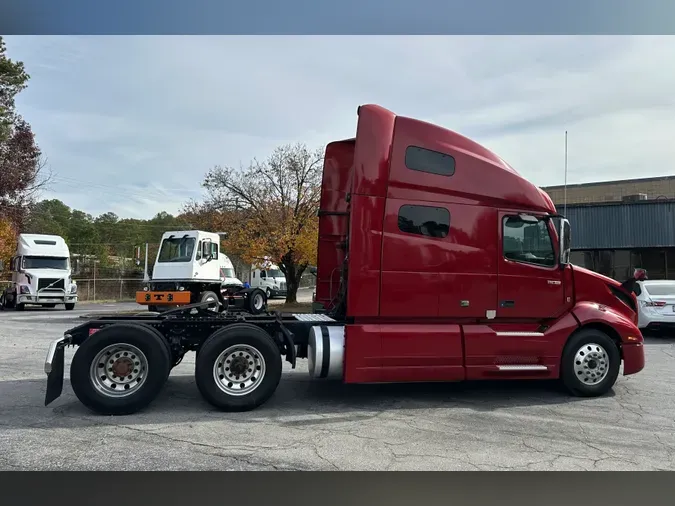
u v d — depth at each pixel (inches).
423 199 260.4
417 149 261.9
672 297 523.2
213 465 178.9
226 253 1049.5
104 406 232.7
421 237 258.2
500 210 270.8
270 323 261.4
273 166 1010.1
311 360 256.4
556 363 271.6
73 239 2322.8
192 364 363.3
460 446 199.0
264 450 193.0
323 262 320.8
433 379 255.6
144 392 235.8
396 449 195.2
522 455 190.7
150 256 1838.1
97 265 1779.0
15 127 1401.3
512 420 233.5
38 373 327.3
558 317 277.9
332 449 194.5
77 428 216.2
